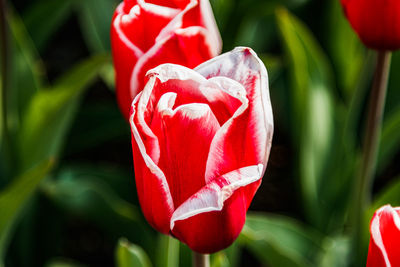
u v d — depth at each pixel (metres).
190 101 0.42
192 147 0.41
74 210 0.84
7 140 0.79
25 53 0.85
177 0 0.48
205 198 0.41
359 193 0.70
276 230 0.80
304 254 0.81
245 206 0.43
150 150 0.41
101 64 0.73
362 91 0.97
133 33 0.48
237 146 0.41
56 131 0.80
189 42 0.47
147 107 0.41
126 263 0.56
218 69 0.42
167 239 0.59
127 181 0.95
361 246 0.72
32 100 0.78
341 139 0.89
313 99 0.86
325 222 0.92
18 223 0.87
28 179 0.63
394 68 0.92
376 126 0.65
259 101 0.41
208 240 0.43
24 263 0.87
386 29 0.57
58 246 0.88
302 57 0.83
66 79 0.75
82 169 0.96
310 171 0.88
